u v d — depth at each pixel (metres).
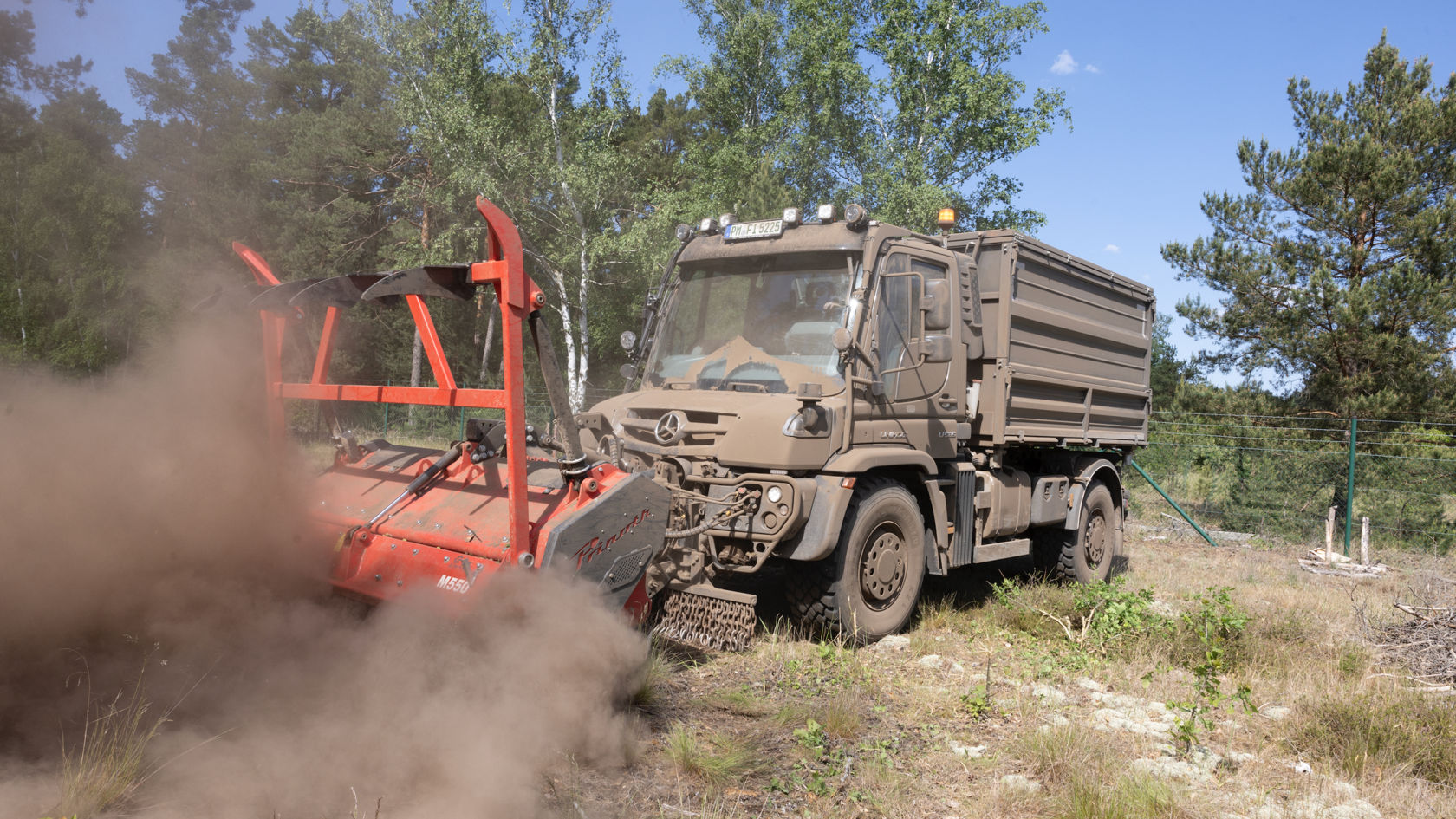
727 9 23.80
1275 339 16.44
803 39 22.62
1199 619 6.26
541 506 4.14
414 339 30.70
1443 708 4.69
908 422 6.20
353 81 30.11
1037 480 7.84
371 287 3.78
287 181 29.94
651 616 5.23
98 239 19.73
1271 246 17.30
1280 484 15.30
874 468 5.96
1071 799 3.56
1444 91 16.59
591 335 26.22
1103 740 4.30
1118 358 9.30
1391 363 15.16
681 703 4.52
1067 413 8.19
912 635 6.12
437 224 28.94
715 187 23.25
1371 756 4.29
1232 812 3.67
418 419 21.81
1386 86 16.98
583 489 4.02
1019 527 7.48
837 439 5.55
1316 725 4.55
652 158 35.31
